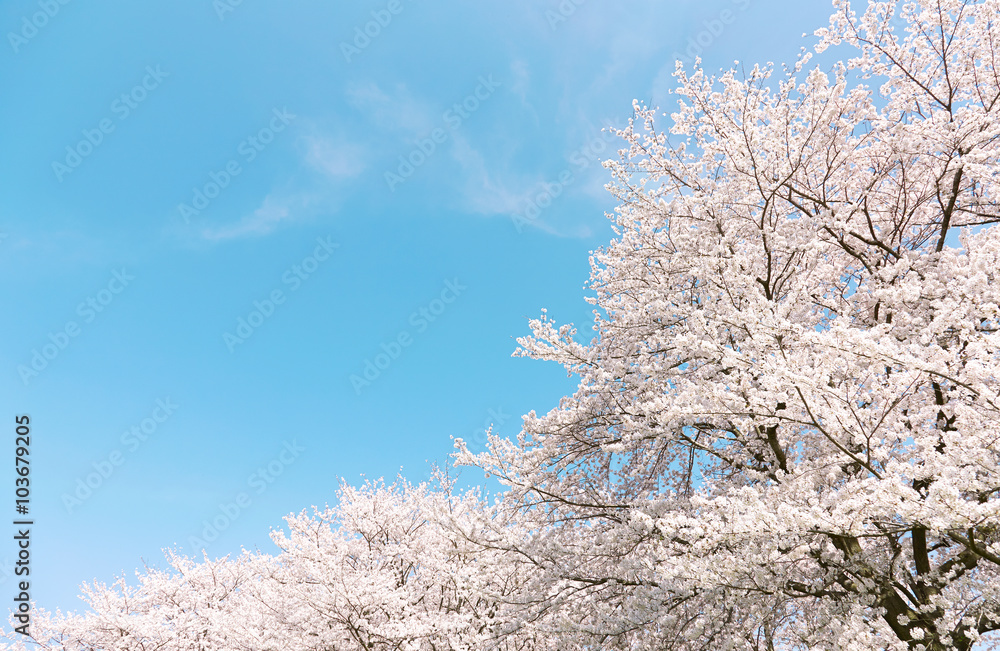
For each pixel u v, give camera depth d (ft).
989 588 13.71
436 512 24.07
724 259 20.21
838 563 17.70
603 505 23.56
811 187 25.25
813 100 21.66
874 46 23.62
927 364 13.20
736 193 25.21
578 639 20.68
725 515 16.12
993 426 13.78
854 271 26.37
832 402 15.21
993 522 11.53
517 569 24.11
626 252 28.07
